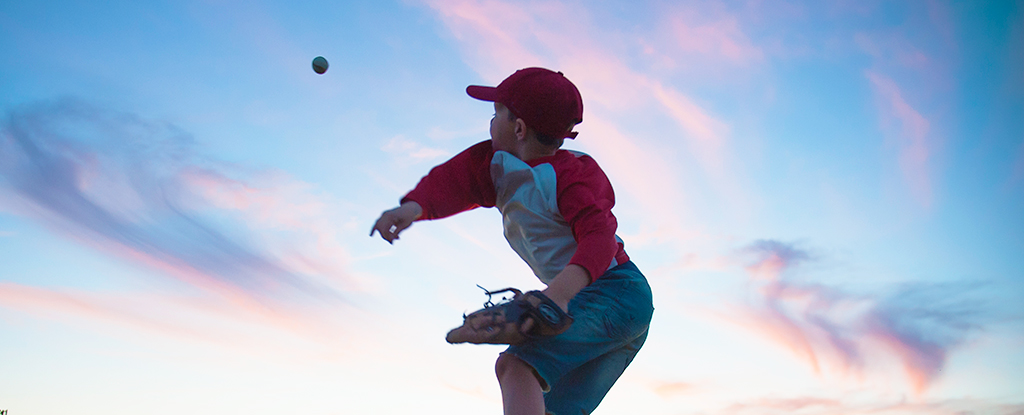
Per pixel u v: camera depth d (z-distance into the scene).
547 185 1.72
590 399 1.78
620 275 1.76
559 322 1.47
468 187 1.91
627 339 1.72
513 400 1.55
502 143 1.85
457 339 1.54
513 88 1.80
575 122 1.83
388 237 1.83
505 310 1.48
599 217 1.62
